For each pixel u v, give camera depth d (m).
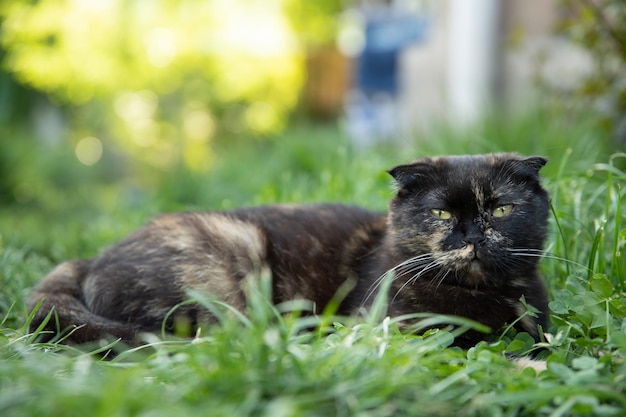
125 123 3.61
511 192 0.75
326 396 0.56
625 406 0.57
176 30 2.81
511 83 1.69
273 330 0.60
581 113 1.18
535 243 0.76
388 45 2.30
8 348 0.65
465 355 0.66
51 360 0.61
